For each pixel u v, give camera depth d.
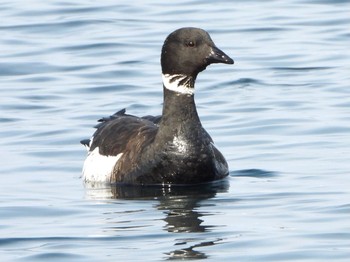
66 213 14.70
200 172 16.06
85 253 12.88
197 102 20.89
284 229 13.54
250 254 12.63
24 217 14.54
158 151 16.11
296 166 16.70
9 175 16.84
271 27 25.94
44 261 12.60
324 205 14.50
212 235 13.43
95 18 26.84
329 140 18.02
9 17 27.19
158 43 24.83
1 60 23.80
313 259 12.41
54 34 25.83
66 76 22.81
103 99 21.28
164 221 14.14
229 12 27.39
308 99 20.69
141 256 12.70
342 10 27.20
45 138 18.80
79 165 17.47
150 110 20.58
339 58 23.47
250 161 17.14
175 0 28.80
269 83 22.00
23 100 21.22
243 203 14.88
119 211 14.74
